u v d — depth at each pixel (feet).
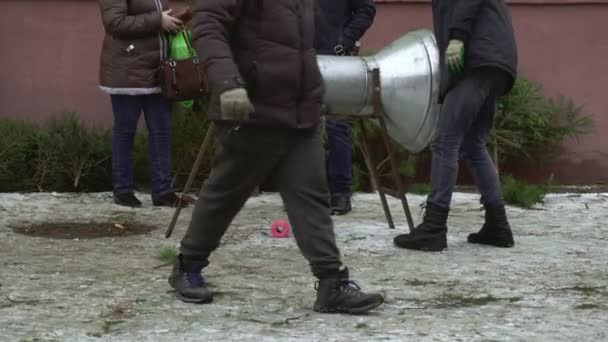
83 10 41.04
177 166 38.68
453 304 22.72
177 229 31.81
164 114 36.06
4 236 30.35
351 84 28.53
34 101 41.14
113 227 31.99
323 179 21.04
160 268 25.98
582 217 34.65
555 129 41.22
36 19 40.96
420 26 41.68
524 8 41.70
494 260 27.27
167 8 35.99
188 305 22.34
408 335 20.27
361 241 29.66
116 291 23.53
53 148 38.78
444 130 27.89
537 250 28.71
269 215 34.01
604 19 41.88
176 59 35.27
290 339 19.92
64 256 27.50
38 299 22.82
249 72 20.01
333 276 21.54
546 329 20.84
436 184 28.27
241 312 21.83
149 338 19.95
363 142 31.65
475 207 36.19
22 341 19.69
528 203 36.63
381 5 41.57
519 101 40.24
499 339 20.10
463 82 27.53
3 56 41.01
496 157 40.37
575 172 41.88
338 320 21.27
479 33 27.40
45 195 38.04
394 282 24.66
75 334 20.18
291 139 20.63
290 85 20.15
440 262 26.94
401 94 28.66
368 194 39.14
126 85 35.53
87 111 41.27
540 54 41.83
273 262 26.76
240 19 20.04
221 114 19.81
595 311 22.29
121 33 35.29
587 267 26.58
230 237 30.04
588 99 41.88
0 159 38.27
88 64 41.14
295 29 20.21
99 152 39.01
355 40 34.04
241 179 21.11
